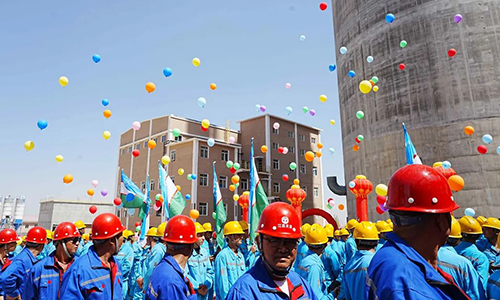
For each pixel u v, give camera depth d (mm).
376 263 1807
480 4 17516
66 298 3367
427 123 17516
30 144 7934
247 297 2217
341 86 23188
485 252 5750
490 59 16875
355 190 12430
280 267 2309
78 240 4664
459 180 6844
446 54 17547
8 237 6008
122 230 3922
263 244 2389
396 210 1860
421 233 1799
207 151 32906
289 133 39594
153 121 37125
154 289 3303
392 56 19172
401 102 18516
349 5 22359
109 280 3682
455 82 17156
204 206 31172
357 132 20781
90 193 10688
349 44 22062
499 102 16453
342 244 9844
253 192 9312
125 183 11797
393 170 18312
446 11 17891
